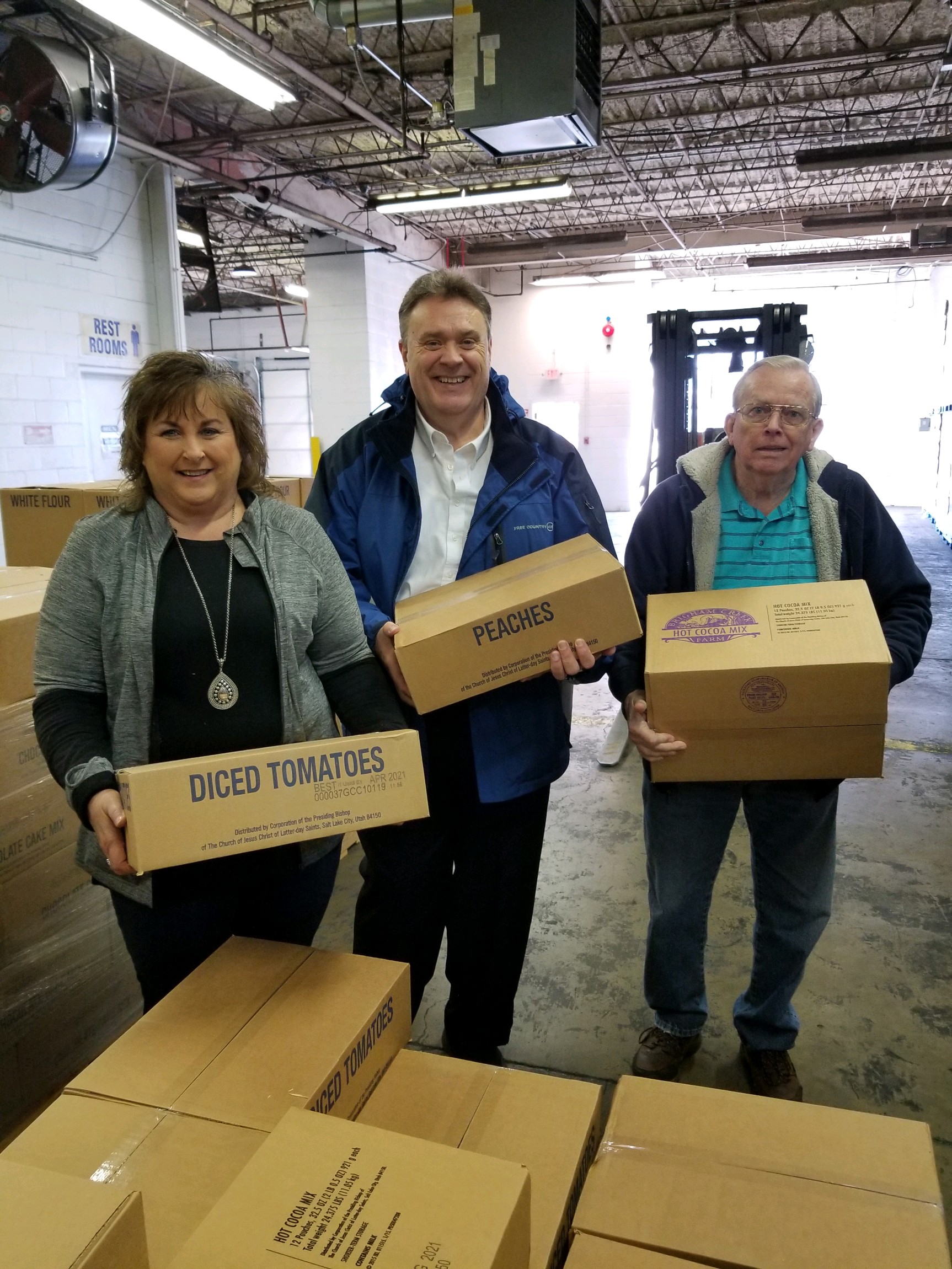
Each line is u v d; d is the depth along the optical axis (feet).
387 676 4.30
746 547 4.72
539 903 7.66
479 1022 5.08
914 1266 2.17
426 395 4.36
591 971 6.67
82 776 3.16
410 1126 2.87
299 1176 2.19
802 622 4.23
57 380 17.15
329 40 17.54
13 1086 4.55
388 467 4.62
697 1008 5.32
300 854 3.78
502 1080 3.08
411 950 4.80
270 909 3.95
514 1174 2.17
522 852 4.72
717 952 6.91
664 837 4.90
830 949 6.89
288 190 25.40
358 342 30.55
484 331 4.33
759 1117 2.71
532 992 6.42
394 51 17.83
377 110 20.95
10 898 4.49
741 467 4.67
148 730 3.53
